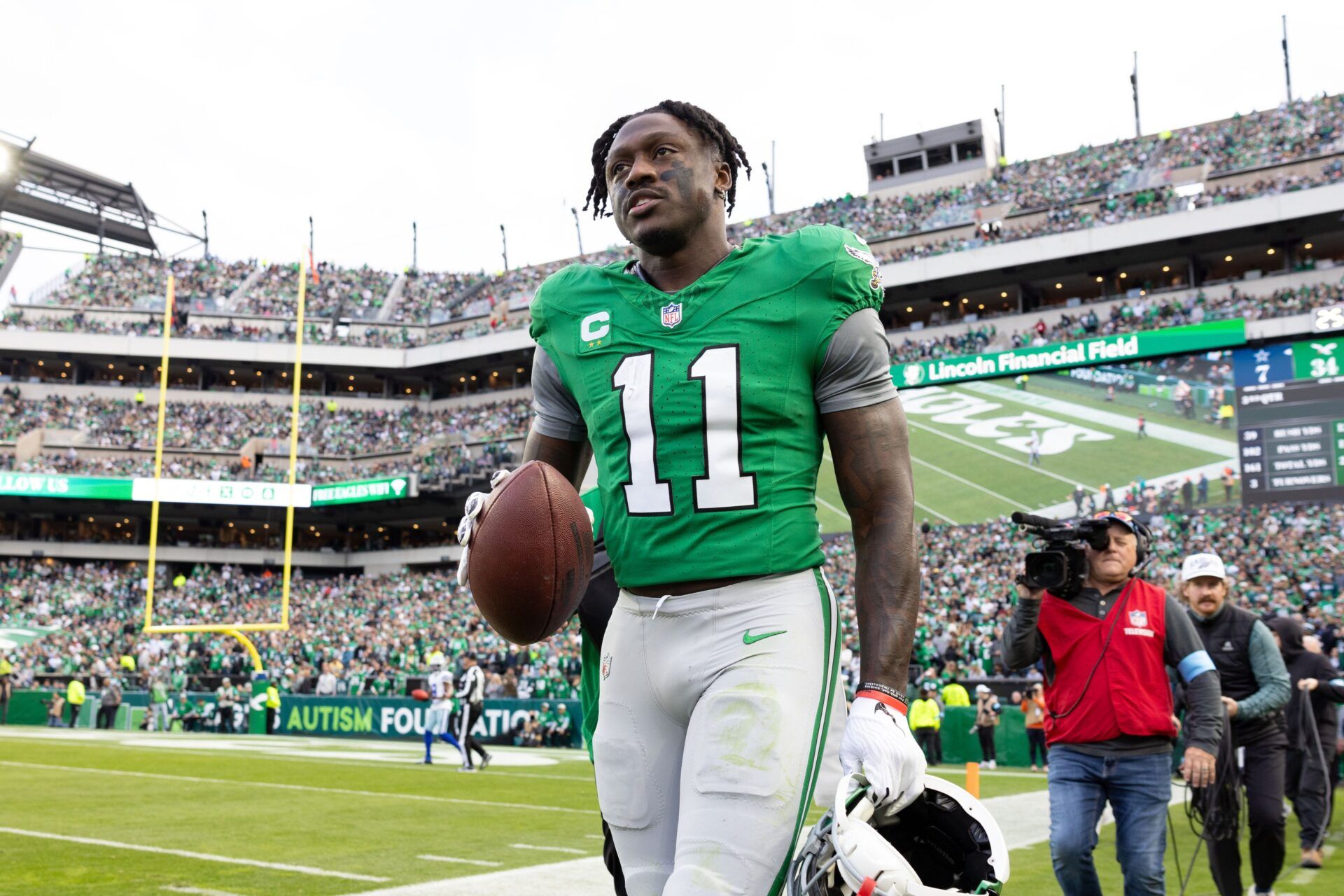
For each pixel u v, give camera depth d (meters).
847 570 24.59
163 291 45.28
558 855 6.20
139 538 39.47
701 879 1.61
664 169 1.92
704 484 1.77
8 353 40.69
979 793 10.02
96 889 4.88
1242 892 4.78
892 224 39.25
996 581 24.16
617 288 1.97
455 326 44.97
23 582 36.03
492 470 36.19
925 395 30.09
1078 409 27.81
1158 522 25.25
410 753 16.11
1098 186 36.56
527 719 18.88
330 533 42.16
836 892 1.54
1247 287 30.12
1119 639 3.53
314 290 47.50
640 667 1.85
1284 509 24.47
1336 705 6.68
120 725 23.34
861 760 1.56
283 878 5.25
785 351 1.79
